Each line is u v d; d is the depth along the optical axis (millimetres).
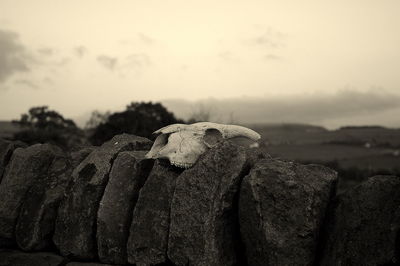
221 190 974
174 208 1010
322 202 939
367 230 872
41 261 1208
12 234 1299
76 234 1164
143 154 1177
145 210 1067
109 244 1113
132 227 1074
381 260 846
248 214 954
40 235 1231
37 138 5727
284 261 910
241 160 991
